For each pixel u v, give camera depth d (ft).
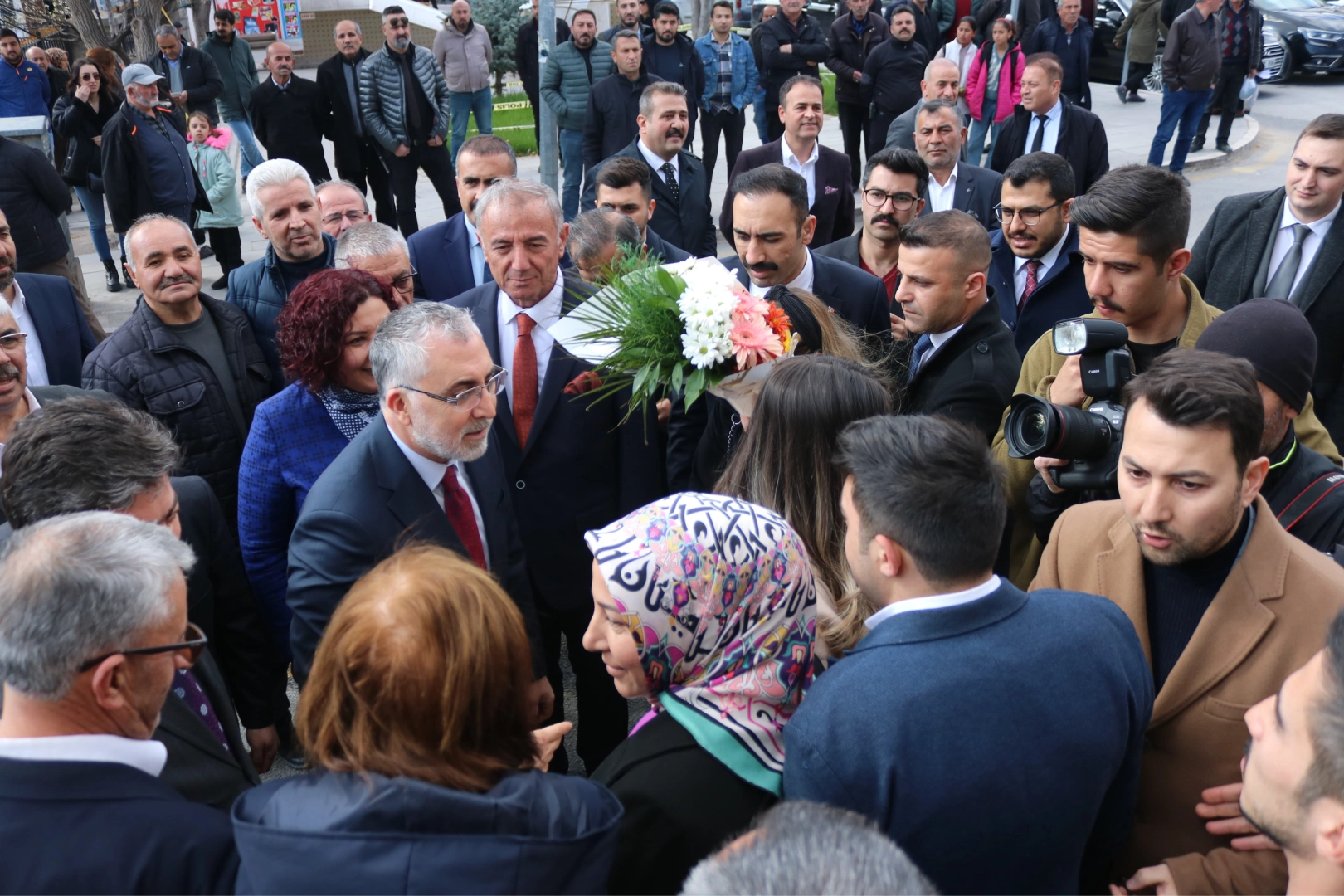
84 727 4.81
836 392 6.46
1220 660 5.57
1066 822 4.77
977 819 4.55
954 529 4.83
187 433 11.37
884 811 4.53
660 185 19.47
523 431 9.96
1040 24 34.60
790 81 19.20
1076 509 6.68
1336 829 4.00
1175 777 5.73
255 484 9.21
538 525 10.05
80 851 4.47
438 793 4.12
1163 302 8.63
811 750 4.62
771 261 11.25
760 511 5.33
